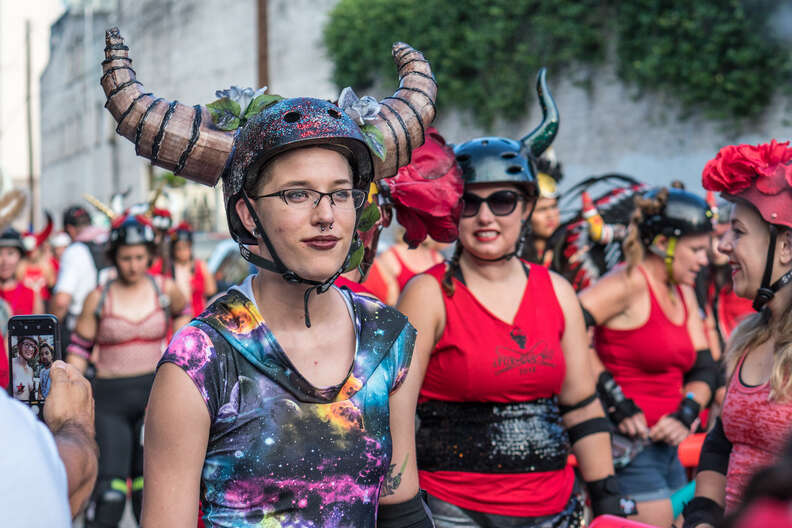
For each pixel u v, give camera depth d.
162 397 1.58
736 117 9.73
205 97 22.69
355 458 1.64
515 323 2.65
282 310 1.67
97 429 4.66
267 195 1.62
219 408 1.60
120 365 4.77
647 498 3.46
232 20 21.23
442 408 2.67
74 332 4.80
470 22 12.87
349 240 1.66
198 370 1.58
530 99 12.23
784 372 2.02
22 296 6.70
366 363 1.70
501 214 2.63
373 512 1.68
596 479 2.76
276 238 1.62
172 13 24.42
